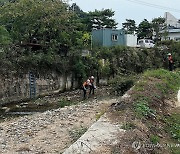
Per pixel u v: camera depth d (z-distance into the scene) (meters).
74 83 33.41
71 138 12.76
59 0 33.25
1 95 26.23
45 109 24.42
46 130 14.20
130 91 17.69
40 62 29.55
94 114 17.31
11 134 13.80
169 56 32.56
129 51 39.75
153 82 20.89
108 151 9.35
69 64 32.59
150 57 41.72
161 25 63.31
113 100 24.09
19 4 30.95
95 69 34.69
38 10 30.61
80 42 34.34
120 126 11.59
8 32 30.58
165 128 13.38
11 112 23.50
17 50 28.48
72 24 34.28
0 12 31.50
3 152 11.29
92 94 29.88
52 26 31.48
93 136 10.57
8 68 27.00
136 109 13.84
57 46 32.16
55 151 11.27
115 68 36.91
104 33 44.47
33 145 12.05
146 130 11.85
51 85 30.88
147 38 63.75
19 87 27.84
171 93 19.92
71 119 16.20
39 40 31.78
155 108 15.41
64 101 27.11
